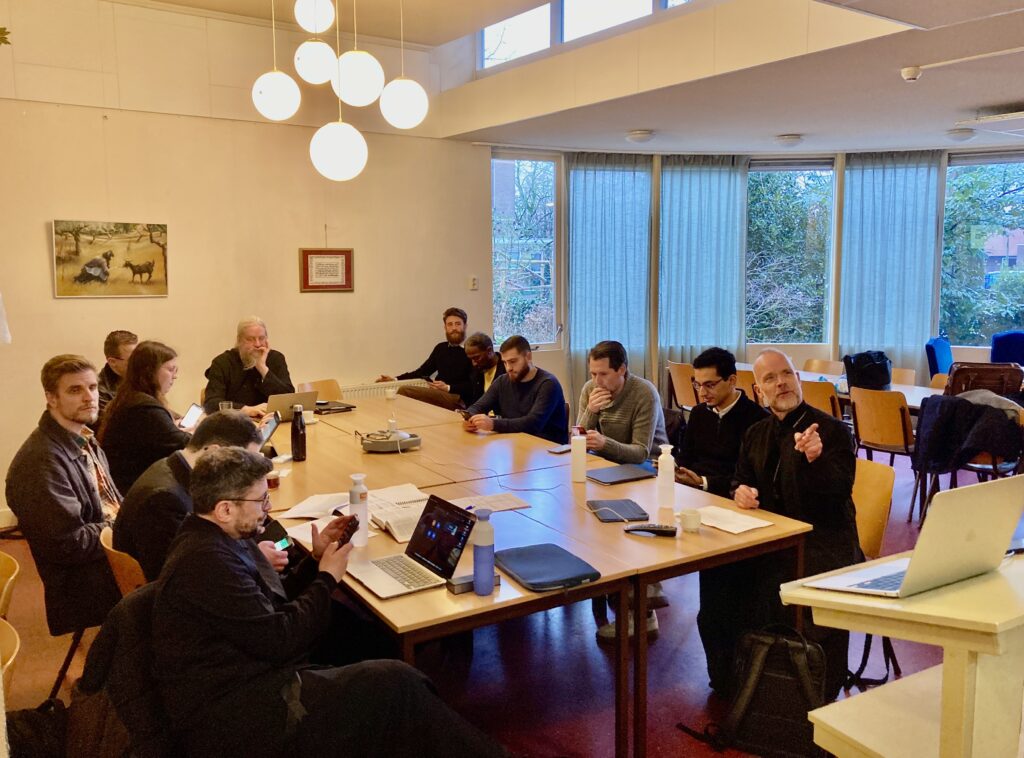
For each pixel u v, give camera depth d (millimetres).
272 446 3611
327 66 3562
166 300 5297
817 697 2330
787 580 2600
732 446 3342
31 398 4891
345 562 2066
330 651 2490
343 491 2986
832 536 2707
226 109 5371
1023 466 4227
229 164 5438
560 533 2496
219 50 5309
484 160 6602
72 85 4848
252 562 1927
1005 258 7352
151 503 2324
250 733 1754
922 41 3680
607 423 3711
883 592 1350
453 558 2137
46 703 2072
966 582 1403
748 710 2418
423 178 6297
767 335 7863
